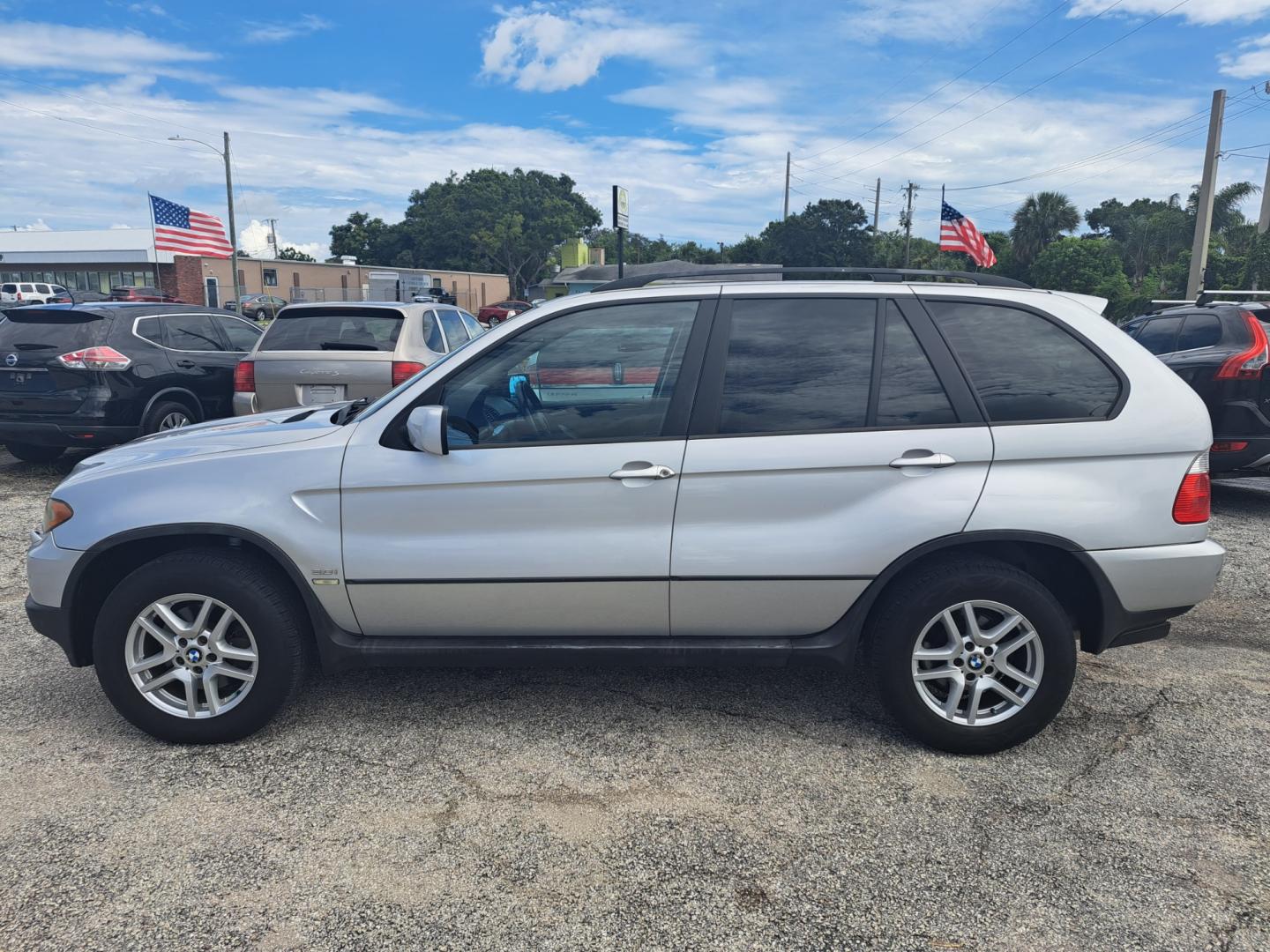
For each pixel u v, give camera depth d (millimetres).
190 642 3172
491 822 2807
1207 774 3096
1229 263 39969
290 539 3092
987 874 2547
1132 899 2436
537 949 2250
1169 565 3059
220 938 2277
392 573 3107
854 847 2674
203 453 3234
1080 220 52938
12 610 4742
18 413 7344
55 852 2629
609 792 2982
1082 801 2920
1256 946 2256
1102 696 3736
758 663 3182
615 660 3191
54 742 3297
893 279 3365
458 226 91688
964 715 3166
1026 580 3043
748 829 2766
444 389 3178
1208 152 25250
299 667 3229
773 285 3221
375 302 7508
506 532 3094
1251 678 3928
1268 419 6559
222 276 52438
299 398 7094
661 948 2254
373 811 2857
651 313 3180
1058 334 3152
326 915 2371
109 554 3225
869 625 3219
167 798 2926
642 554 3070
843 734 3371
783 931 2316
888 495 3033
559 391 3148
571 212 92000
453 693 3725
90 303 7816
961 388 3084
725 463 3033
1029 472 3035
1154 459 3057
